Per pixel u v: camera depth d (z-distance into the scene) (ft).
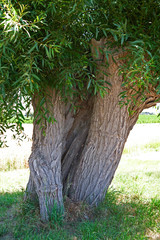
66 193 12.10
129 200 14.70
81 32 9.12
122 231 10.60
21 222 11.09
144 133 67.10
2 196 16.11
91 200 12.09
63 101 11.19
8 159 32.37
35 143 11.62
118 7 8.43
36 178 11.02
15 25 5.31
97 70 9.90
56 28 8.02
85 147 12.22
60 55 7.80
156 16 8.21
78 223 11.09
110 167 11.98
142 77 7.97
